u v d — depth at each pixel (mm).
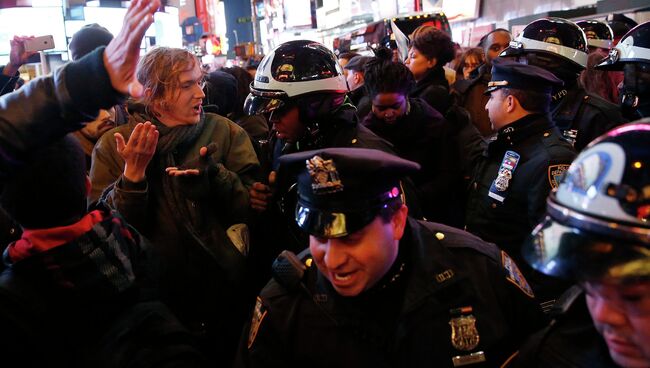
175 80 2041
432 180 2795
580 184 860
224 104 3365
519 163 2090
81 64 973
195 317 2062
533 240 924
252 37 19812
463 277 1319
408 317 1291
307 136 2170
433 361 1277
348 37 8500
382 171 1140
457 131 2918
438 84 3488
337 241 1161
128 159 1868
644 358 838
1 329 1201
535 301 1410
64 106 973
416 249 1350
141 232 1982
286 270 1384
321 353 1332
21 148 990
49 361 1251
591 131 2822
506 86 2115
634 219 771
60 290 1256
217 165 2092
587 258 804
